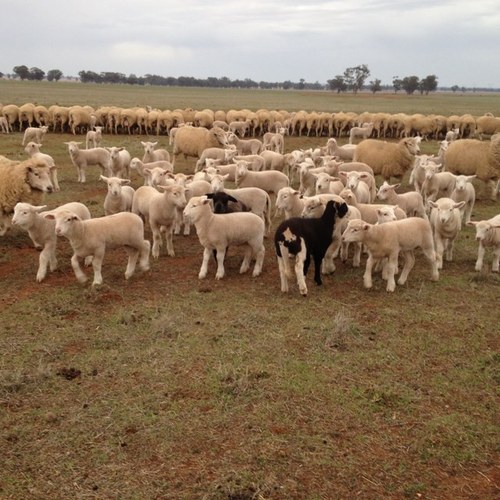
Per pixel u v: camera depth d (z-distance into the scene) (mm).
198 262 10125
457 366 6359
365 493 4309
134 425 5059
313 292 8656
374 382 5934
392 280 8672
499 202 16094
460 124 35125
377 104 84312
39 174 10984
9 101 55688
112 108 34094
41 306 7797
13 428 4988
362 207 10586
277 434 4977
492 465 4684
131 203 11953
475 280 9328
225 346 6660
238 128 32906
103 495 4203
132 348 6582
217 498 4172
